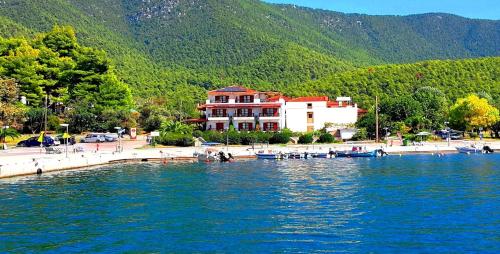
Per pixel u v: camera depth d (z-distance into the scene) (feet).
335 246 125.18
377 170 271.90
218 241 129.90
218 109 474.49
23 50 483.10
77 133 448.24
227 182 228.02
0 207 169.68
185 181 232.12
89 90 477.36
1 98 406.41
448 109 547.49
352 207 168.35
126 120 459.73
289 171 270.46
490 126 477.77
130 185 219.41
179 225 145.69
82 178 242.78
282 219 152.15
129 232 138.31
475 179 231.09
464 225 142.92
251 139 417.08
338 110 481.46
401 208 165.99
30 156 292.40
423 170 270.05
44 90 469.98
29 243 128.16
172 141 403.75
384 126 467.93
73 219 152.76
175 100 647.97
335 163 314.76
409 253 119.65
